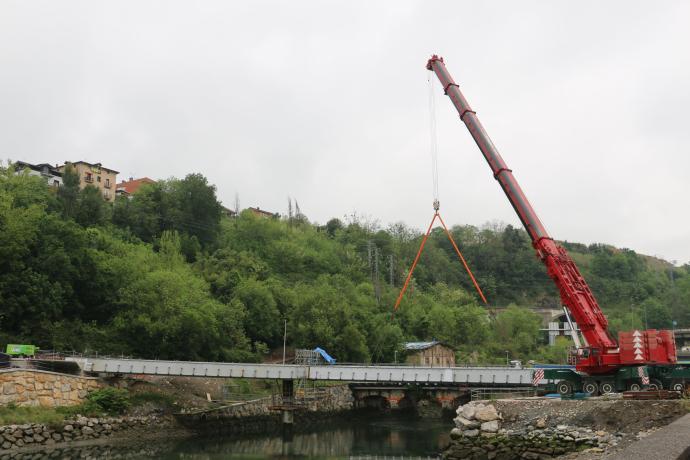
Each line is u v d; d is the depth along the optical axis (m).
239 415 80.25
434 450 66.00
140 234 136.00
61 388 66.69
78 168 155.50
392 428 87.69
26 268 79.56
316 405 94.06
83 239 89.25
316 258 176.38
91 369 72.38
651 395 46.31
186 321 89.50
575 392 53.66
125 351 85.06
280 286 125.25
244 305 110.44
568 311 53.91
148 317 87.25
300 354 90.56
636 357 49.56
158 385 80.88
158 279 91.56
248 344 106.38
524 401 51.47
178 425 74.06
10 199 85.00
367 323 123.12
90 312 88.44
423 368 71.06
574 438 43.44
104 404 69.19
